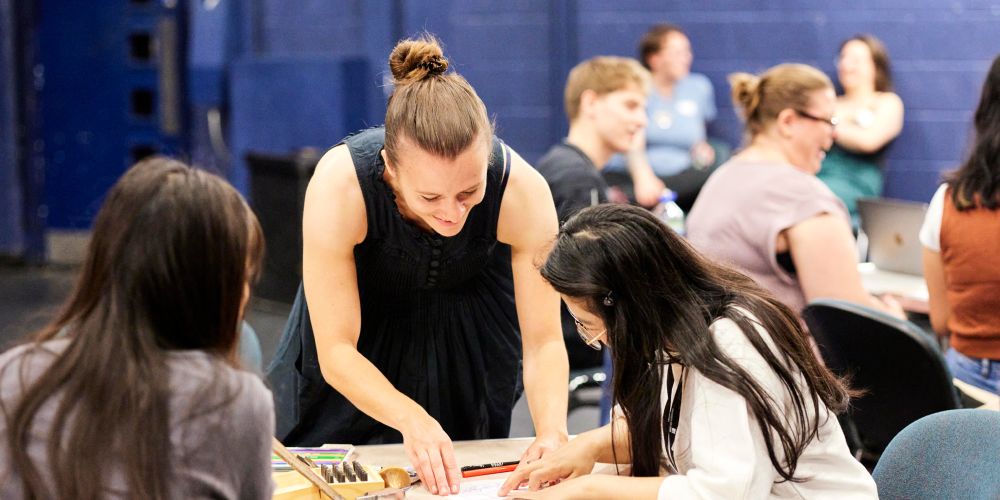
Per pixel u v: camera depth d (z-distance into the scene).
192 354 1.35
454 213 1.90
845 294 3.07
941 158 5.94
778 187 3.10
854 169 5.48
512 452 2.20
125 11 7.63
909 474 1.90
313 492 1.84
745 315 1.68
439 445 1.96
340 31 7.01
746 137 3.35
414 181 1.87
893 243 4.07
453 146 1.82
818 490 1.72
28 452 1.29
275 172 6.25
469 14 6.57
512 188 2.10
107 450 1.27
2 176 7.89
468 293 2.31
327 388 2.34
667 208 5.23
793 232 3.08
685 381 1.70
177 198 1.33
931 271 3.02
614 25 6.35
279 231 6.29
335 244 2.06
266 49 7.22
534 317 2.21
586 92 3.73
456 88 1.88
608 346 1.74
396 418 2.00
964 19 5.82
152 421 1.28
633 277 1.64
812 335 2.95
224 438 1.32
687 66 5.86
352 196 2.04
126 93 7.74
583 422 4.27
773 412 1.62
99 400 1.28
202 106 7.31
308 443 2.41
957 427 1.87
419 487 1.95
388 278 2.20
